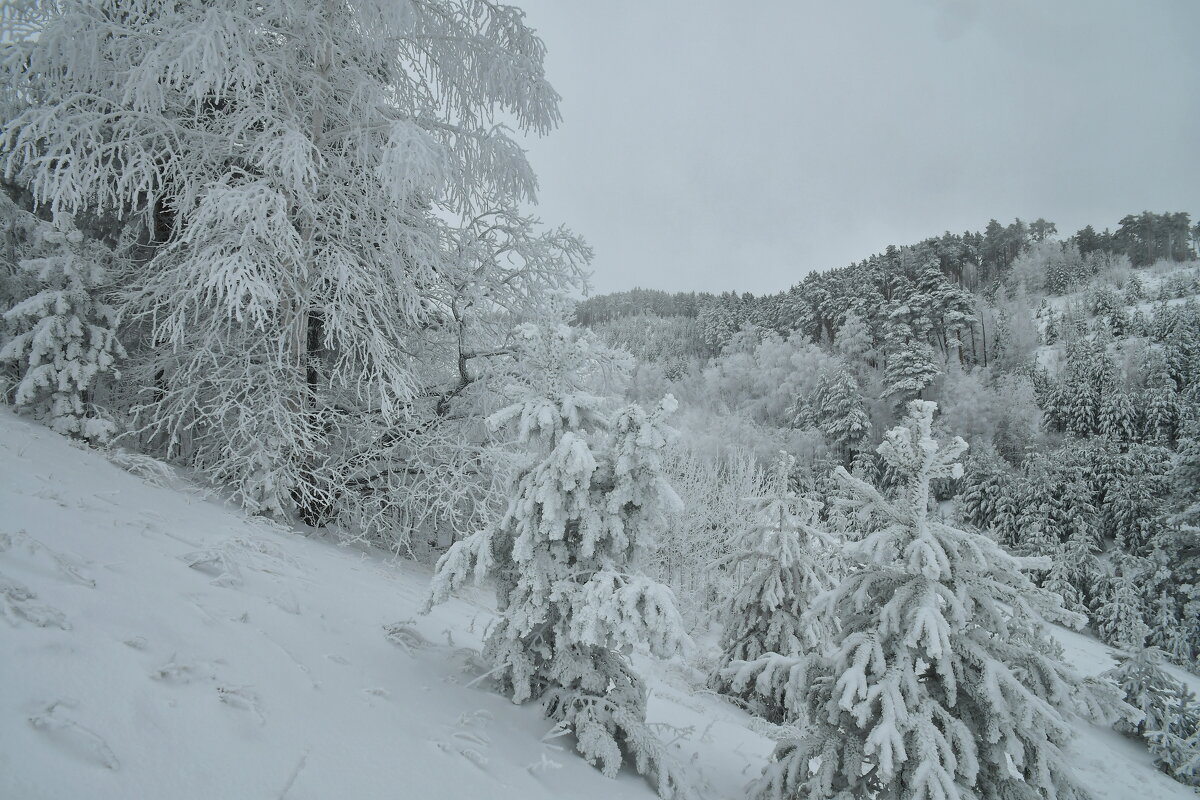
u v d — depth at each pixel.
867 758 3.83
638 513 4.07
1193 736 14.61
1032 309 68.62
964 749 3.59
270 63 7.55
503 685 4.14
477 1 8.57
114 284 7.40
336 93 8.48
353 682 3.29
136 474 6.19
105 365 6.55
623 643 3.61
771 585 9.62
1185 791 13.50
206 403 7.40
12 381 6.55
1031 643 3.98
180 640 2.79
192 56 6.17
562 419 4.11
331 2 7.93
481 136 8.69
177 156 7.41
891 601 3.91
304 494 7.61
